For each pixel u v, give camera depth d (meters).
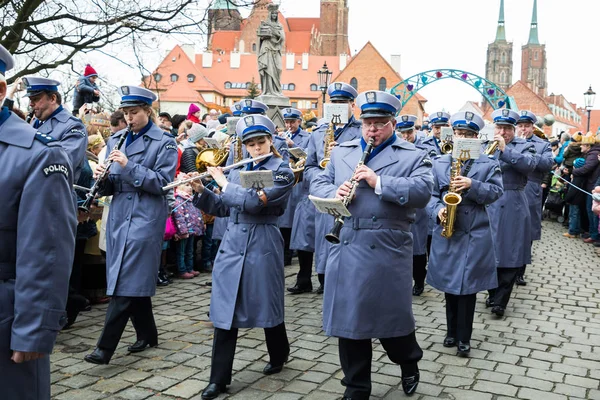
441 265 5.92
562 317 7.28
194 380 5.04
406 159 4.52
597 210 5.78
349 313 4.37
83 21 12.48
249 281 4.87
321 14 99.75
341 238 4.49
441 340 6.24
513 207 7.61
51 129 5.47
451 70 31.73
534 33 171.38
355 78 76.00
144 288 5.37
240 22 14.55
